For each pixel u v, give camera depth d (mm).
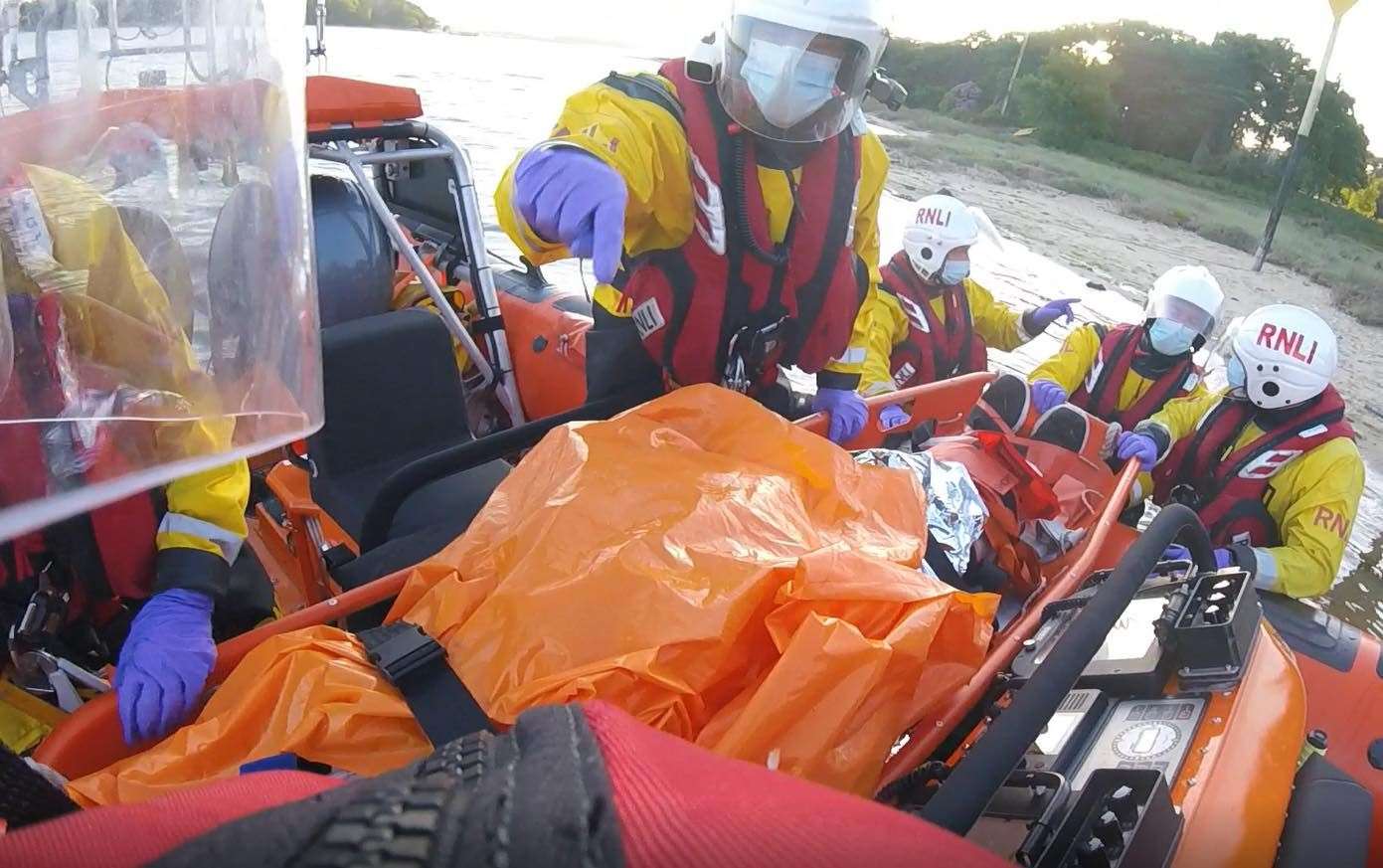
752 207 1783
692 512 1186
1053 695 1089
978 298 4441
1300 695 1302
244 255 782
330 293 2494
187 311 730
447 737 1013
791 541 1206
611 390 2182
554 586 1109
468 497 2131
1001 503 1830
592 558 1135
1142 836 1001
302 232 850
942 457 2006
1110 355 3475
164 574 1255
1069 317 4297
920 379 4004
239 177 790
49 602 1293
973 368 4164
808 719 1017
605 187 1463
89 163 702
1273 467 2992
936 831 377
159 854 330
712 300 1865
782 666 1024
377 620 1632
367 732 1037
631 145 1622
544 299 3207
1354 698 1923
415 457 2326
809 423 2195
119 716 1147
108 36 697
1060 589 1557
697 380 2000
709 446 1443
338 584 1673
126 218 703
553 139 1554
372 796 308
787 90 1638
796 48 1592
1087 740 1267
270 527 2447
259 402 782
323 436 2180
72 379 640
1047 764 1222
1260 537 3059
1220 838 1057
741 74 1669
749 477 1296
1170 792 1121
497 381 2938
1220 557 2752
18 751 1276
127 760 1012
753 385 2172
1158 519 1420
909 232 3891
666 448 1347
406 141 3117
